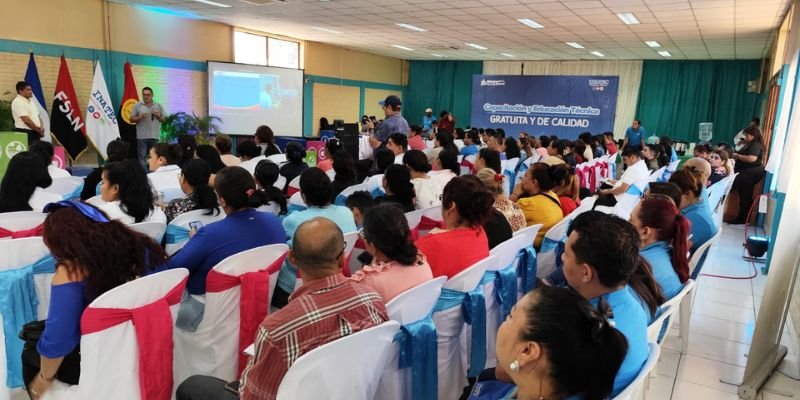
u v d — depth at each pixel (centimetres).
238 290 203
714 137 1341
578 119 1115
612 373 94
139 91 919
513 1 695
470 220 213
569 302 96
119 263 163
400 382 177
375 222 179
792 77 577
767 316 261
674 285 198
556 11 749
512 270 234
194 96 1034
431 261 206
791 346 321
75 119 788
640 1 649
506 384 162
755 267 483
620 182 539
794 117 436
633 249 139
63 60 772
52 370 158
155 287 167
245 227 217
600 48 1173
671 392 264
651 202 211
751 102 1289
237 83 1084
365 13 848
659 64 1378
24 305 203
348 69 1466
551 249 295
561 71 1521
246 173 220
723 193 492
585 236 140
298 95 1195
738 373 284
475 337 202
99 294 159
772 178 600
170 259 204
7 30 720
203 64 1043
